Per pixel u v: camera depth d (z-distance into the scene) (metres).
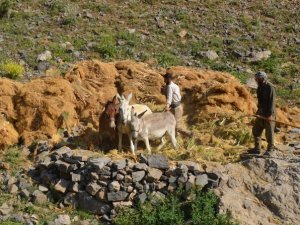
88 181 12.26
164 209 11.61
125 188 12.03
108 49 19.66
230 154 13.24
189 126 14.78
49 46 19.69
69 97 14.98
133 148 12.98
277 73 19.55
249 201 11.84
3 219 11.56
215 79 16.48
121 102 13.06
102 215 11.99
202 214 11.37
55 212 12.05
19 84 15.27
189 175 12.12
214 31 22.06
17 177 12.80
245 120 14.64
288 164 12.54
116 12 22.88
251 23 22.77
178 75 16.58
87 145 13.75
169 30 21.75
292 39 21.95
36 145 13.72
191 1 24.20
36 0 23.11
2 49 19.23
